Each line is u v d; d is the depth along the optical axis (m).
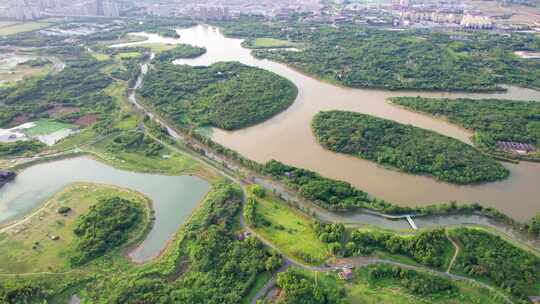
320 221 134.25
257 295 107.12
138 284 109.06
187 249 123.62
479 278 110.00
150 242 128.62
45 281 112.44
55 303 106.88
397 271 111.50
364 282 109.69
